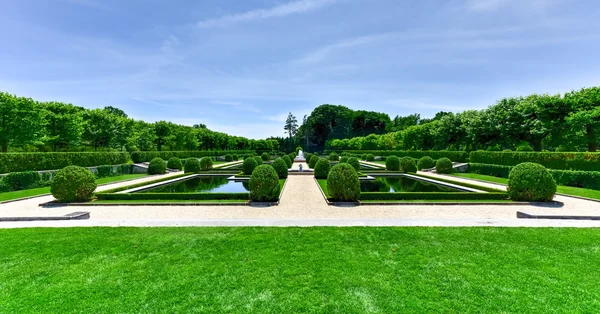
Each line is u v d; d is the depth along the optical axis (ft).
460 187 46.85
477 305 11.27
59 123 81.10
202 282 13.23
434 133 120.16
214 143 192.13
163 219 25.50
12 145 67.72
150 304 11.46
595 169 47.85
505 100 87.20
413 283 13.03
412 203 32.91
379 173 70.28
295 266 14.88
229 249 17.37
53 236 20.01
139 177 68.03
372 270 14.39
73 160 62.95
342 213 28.81
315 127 276.21
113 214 28.71
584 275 13.78
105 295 12.16
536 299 11.65
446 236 19.74
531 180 32.83
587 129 62.90
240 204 32.83
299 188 46.91
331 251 16.98
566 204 32.58
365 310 10.98
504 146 106.32
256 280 13.38
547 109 68.49
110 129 100.27
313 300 11.68
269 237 19.61
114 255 16.51
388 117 282.77
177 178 60.95
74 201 34.55
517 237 19.45
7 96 63.16
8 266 15.07
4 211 29.94
